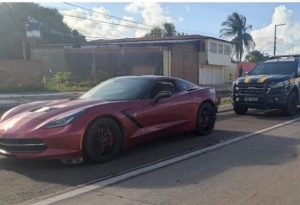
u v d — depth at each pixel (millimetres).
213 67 55969
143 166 6445
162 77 8266
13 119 6613
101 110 6605
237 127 10453
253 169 6238
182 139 8734
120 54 44750
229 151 7531
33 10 61531
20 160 6832
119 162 6707
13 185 5512
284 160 6805
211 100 9281
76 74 46062
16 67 31375
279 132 9633
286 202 4801
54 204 4773
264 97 12742
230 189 5285
